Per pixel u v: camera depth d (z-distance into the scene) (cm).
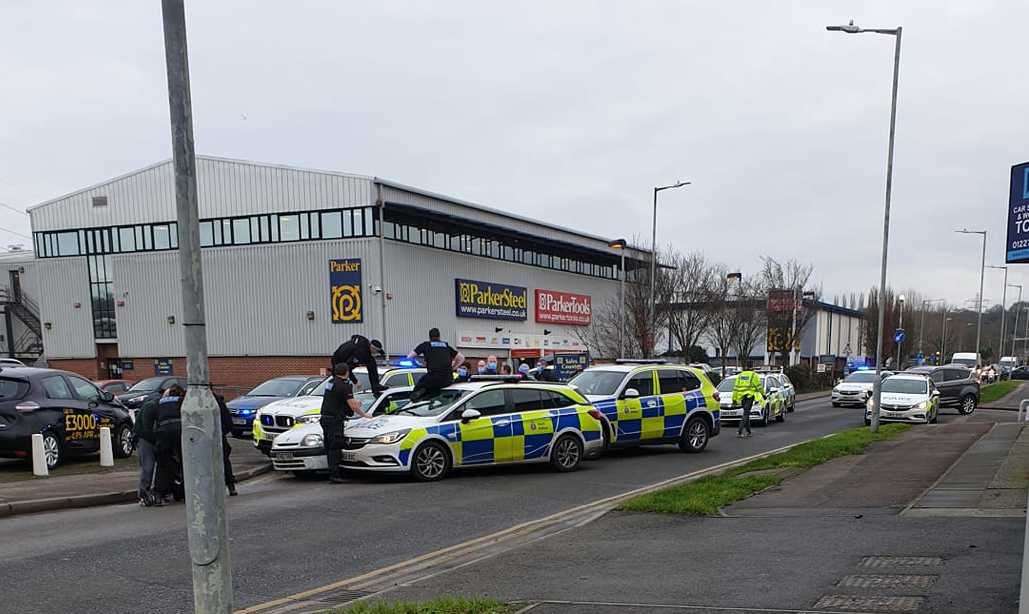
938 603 447
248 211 3272
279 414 1367
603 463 1352
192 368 378
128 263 3488
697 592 507
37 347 4322
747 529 717
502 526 823
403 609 479
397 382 1580
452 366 1347
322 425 1111
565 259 4741
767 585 513
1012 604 438
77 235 3597
